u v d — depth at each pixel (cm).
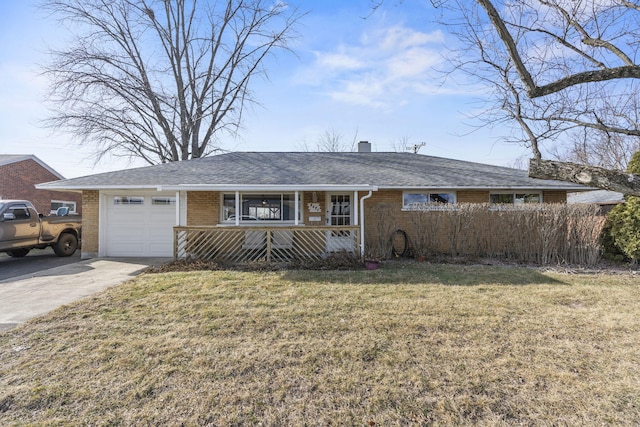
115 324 437
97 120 1825
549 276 730
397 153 1530
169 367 325
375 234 1015
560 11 375
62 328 423
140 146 1948
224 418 253
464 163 1352
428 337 395
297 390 289
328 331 412
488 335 400
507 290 606
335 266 827
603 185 215
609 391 285
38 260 1035
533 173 244
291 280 681
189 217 1086
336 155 1441
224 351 359
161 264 907
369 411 262
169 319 455
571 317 462
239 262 885
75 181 973
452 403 271
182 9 2034
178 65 2038
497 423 248
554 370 319
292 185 938
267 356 347
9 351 360
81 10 1708
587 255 884
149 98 1898
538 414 257
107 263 941
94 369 321
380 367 326
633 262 849
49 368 323
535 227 927
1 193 1770
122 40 1889
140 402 272
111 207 1089
